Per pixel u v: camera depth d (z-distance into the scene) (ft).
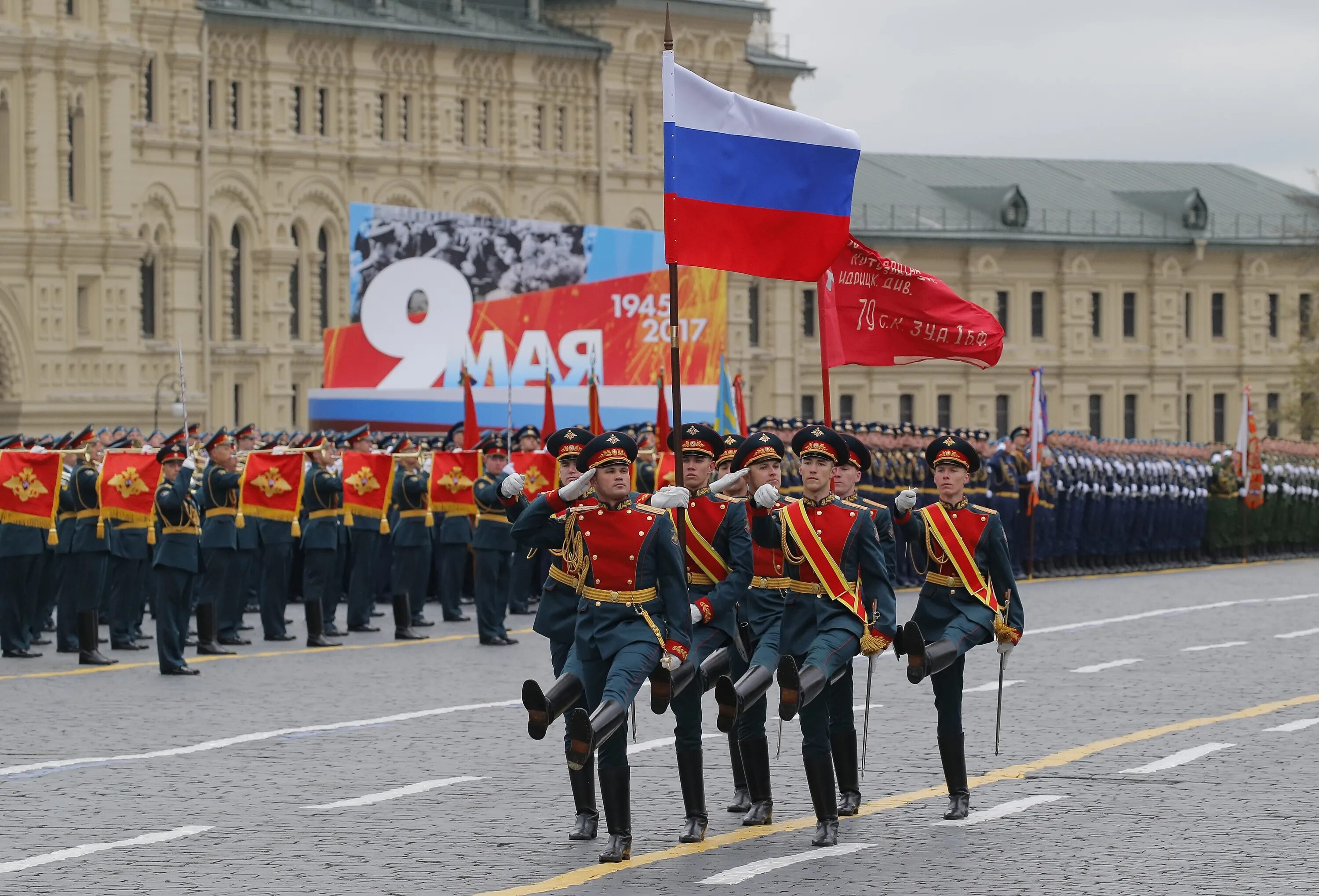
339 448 150.71
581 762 60.23
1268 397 452.35
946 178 426.51
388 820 69.67
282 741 86.63
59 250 285.02
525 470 140.56
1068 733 89.25
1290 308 453.17
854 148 74.38
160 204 297.74
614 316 228.63
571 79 347.36
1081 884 59.88
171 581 110.01
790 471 167.53
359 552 135.44
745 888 59.52
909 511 70.08
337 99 319.47
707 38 364.99
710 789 76.28
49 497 118.83
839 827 68.59
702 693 67.10
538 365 223.71
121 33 291.17
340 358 217.15
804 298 393.70
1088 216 427.74
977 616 69.67
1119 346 429.38
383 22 321.11
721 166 71.56
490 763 81.25
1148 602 162.09
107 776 78.07
